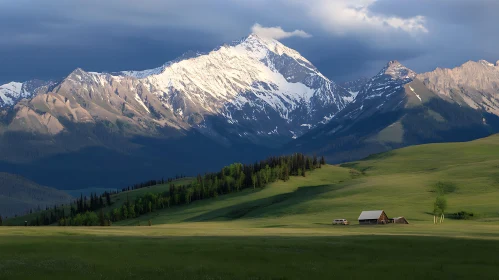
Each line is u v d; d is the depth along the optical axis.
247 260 82.12
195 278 71.44
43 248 88.94
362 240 101.06
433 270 76.69
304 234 122.12
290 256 85.06
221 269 76.12
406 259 84.06
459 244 96.06
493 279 72.38
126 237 108.62
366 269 77.12
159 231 135.12
